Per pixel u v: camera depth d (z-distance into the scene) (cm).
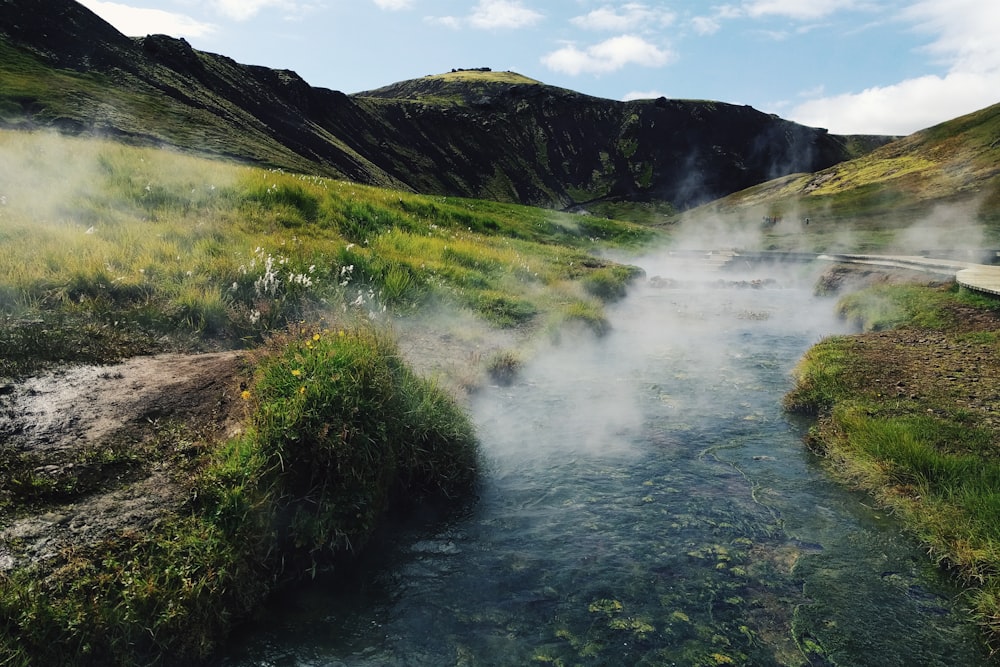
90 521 502
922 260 2822
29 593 421
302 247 1492
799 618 539
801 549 646
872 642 509
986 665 482
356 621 517
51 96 6888
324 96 17912
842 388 1101
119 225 1308
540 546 641
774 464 862
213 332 1020
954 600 563
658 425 1009
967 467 741
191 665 450
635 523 691
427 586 567
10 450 564
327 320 1127
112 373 762
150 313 970
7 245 1020
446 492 729
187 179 1772
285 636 493
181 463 592
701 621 533
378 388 696
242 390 723
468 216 2930
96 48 9238
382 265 1546
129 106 7569
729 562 620
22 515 493
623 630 519
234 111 10194
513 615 534
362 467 619
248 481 554
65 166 1592
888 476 768
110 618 428
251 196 1781
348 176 10988
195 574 481
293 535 560
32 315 859
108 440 609
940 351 1302
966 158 9738
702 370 1371
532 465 839
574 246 3450
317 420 618
